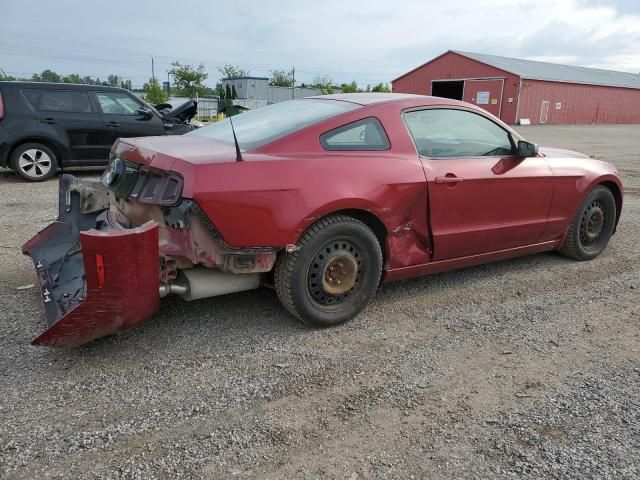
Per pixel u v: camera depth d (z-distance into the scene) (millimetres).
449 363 3205
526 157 4340
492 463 2350
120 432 2469
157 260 2938
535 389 2949
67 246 3883
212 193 2957
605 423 2650
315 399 2785
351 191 3375
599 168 5094
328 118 3557
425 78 45406
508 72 38781
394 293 4277
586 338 3592
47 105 9125
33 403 2664
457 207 3973
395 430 2559
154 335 3420
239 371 3027
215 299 4000
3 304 3785
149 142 3572
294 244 3221
